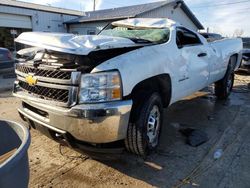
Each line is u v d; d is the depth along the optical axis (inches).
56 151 133.6
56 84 104.0
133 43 124.2
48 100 107.2
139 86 117.4
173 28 154.7
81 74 100.3
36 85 111.5
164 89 137.4
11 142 74.2
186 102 237.0
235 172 115.6
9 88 293.4
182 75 151.9
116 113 100.1
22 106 128.8
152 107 122.0
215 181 108.8
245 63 394.0
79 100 100.3
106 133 102.0
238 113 204.1
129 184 106.2
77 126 101.6
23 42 111.6
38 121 113.7
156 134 131.5
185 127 170.6
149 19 178.9
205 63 183.5
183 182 107.9
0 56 344.8
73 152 132.8
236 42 256.1
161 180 109.3
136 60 114.0
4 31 668.1
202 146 141.8
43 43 104.1
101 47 103.7
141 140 116.3
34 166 118.4
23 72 120.1
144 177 111.4
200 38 187.3
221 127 171.6
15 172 55.9
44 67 108.3
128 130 115.5
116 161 124.6
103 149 107.2
